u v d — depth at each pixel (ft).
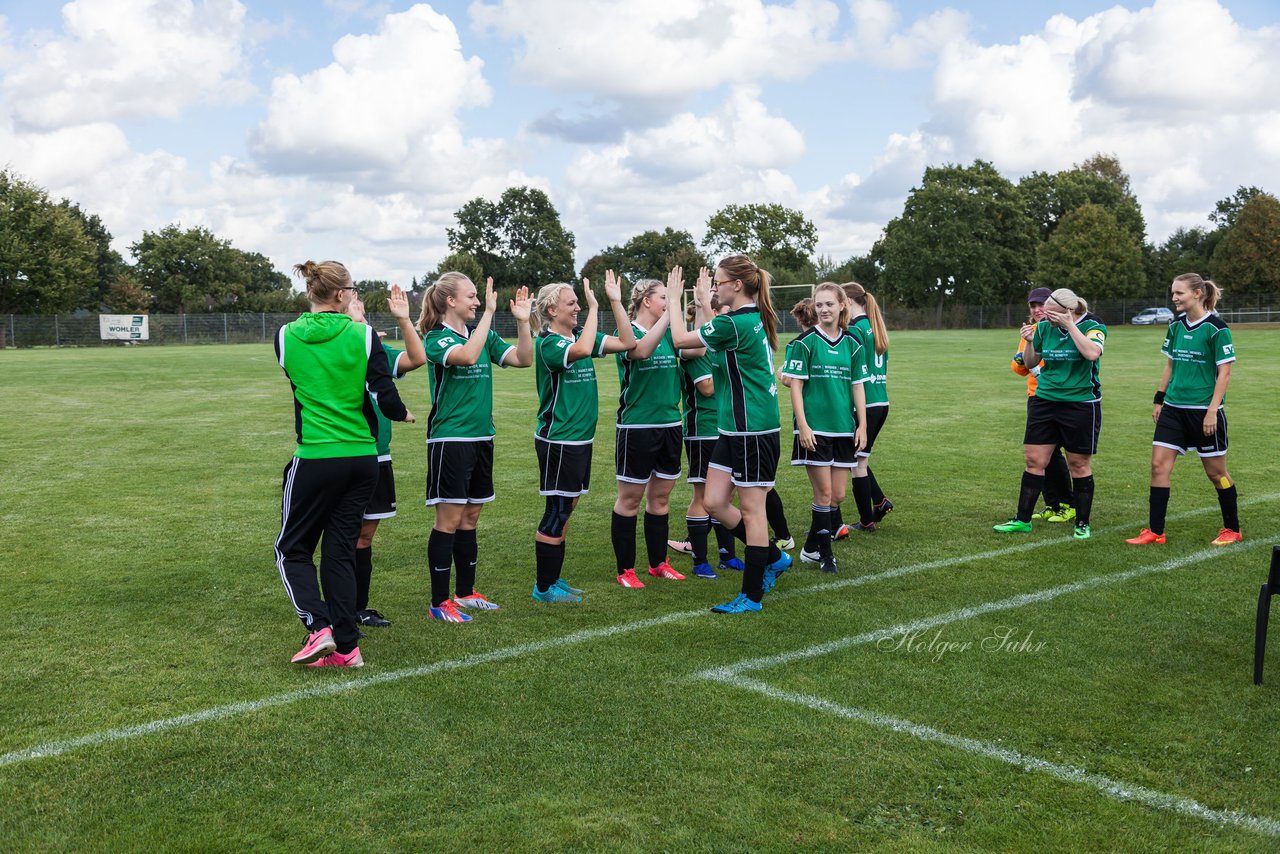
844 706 12.92
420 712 12.85
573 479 18.02
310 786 10.81
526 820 10.02
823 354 19.93
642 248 279.90
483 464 17.20
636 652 15.17
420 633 16.31
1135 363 84.43
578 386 18.01
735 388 17.11
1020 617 16.78
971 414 48.34
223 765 11.34
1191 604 17.42
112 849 9.55
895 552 21.76
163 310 262.26
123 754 11.64
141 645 15.72
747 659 14.80
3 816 10.20
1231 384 60.90
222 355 124.67
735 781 10.83
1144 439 39.01
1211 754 11.43
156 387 69.36
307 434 14.40
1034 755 11.44
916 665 14.46
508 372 86.89
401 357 16.53
